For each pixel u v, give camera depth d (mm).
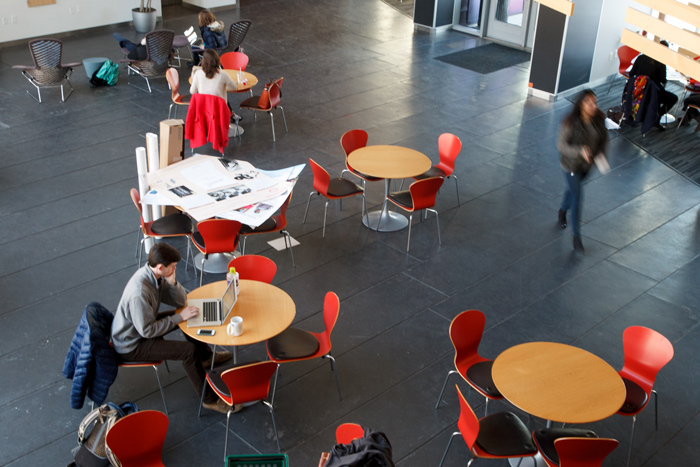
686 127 10211
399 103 10562
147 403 4805
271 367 4148
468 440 3934
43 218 6996
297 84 11156
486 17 14148
